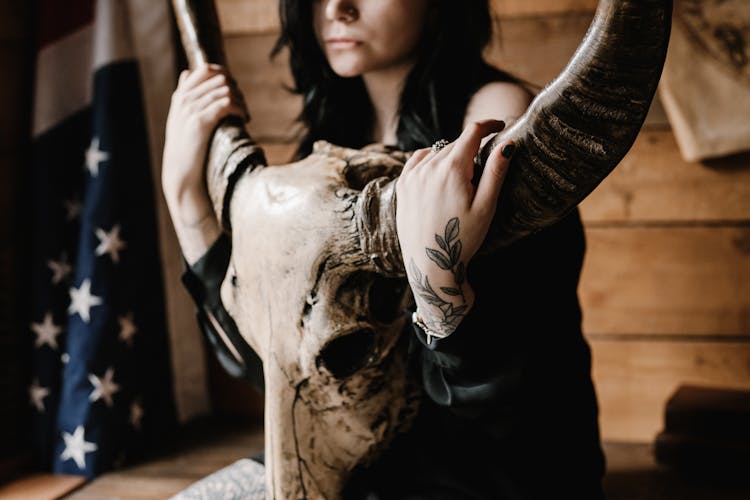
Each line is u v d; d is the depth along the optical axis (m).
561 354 0.82
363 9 0.84
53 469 1.49
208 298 0.85
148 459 1.53
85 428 1.46
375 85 0.97
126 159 1.54
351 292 0.66
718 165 1.46
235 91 0.84
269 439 0.69
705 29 1.41
